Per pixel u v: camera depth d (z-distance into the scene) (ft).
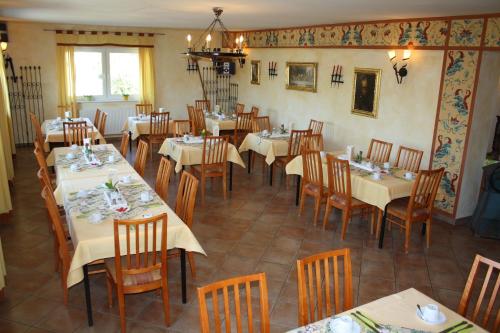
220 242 16.51
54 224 11.94
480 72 17.74
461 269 15.17
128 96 34.96
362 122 24.40
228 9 19.03
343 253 8.60
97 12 21.84
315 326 7.43
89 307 11.14
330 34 26.22
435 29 19.31
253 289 13.32
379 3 15.40
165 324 11.42
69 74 32.22
